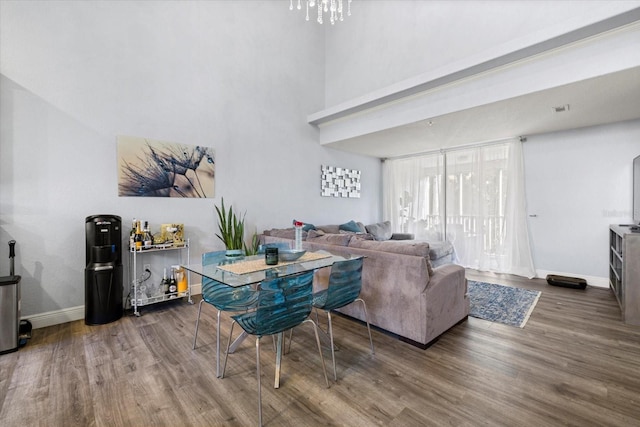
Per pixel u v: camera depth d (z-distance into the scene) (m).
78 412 1.62
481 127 4.16
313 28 5.34
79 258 3.00
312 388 1.83
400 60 4.46
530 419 1.55
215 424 1.53
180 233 3.48
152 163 3.44
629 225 3.56
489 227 5.09
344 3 5.21
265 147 4.57
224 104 4.09
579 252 4.22
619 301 3.16
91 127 3.05
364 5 4.93
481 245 5.19
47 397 1.74
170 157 3.58
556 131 4.36
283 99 4.82
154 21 3.45
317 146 5.38
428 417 1.57
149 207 3.44
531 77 2.90
